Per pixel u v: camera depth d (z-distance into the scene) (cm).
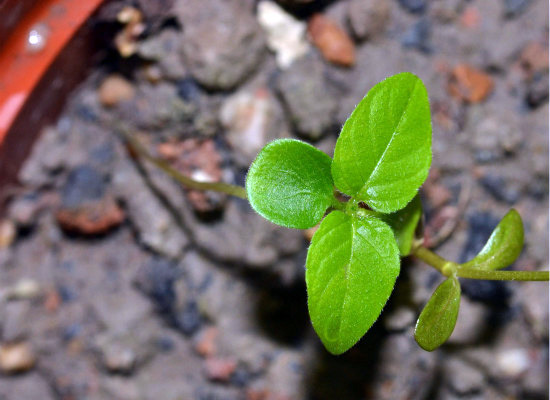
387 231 12
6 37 15
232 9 15
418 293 15
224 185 14
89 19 15
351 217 12
